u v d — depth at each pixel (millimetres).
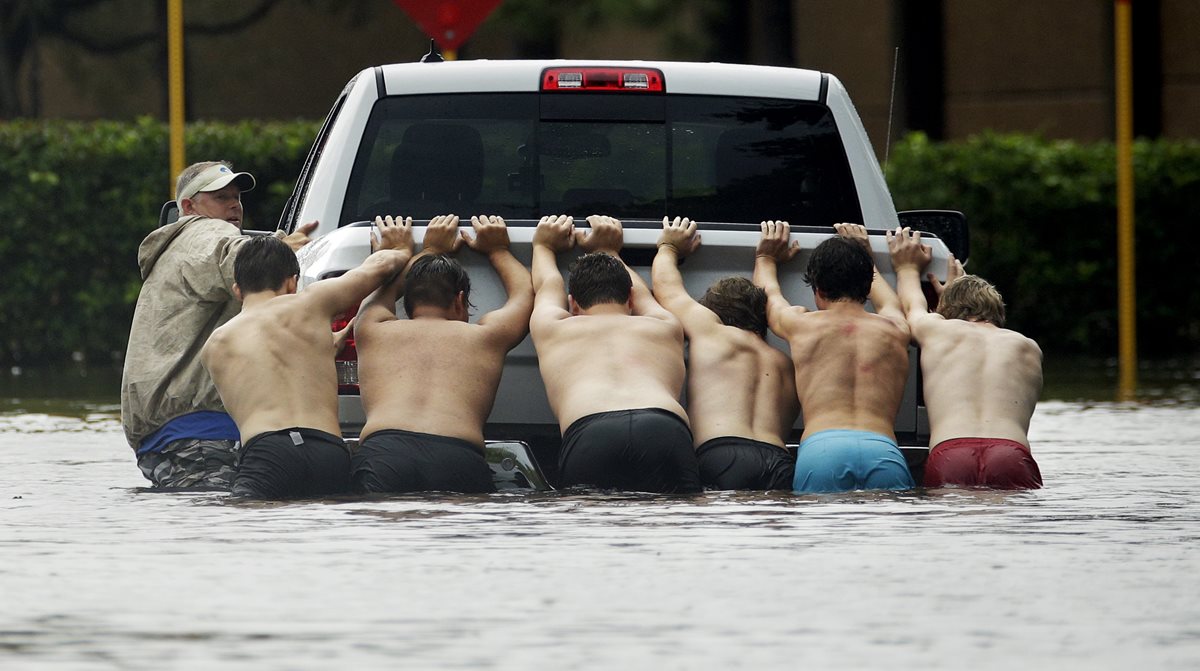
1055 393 52312
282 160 66750
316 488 27672
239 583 20625
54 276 65125
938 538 23672
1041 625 18406
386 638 17812
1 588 20438
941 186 69875
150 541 23625
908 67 106188
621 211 30484
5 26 104312
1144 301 69938
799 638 17797
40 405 49094
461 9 48875
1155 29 95875
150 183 65312
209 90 124062
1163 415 45281
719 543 23188
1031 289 69562
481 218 28906
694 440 28578
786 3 109188
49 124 66250
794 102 30875
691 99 30672
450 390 28078
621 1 105812
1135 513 26156
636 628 18234
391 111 30281
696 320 29000
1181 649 17359
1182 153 70125
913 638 17812
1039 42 101125
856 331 28891
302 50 126375
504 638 17797
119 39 114000
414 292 28609
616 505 26422
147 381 30266
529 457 28047
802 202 30719
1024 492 28266
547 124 30453
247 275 29078
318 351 28359
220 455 30062
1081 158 69812
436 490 27609
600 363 27969
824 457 27891
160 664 16797
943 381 29156
